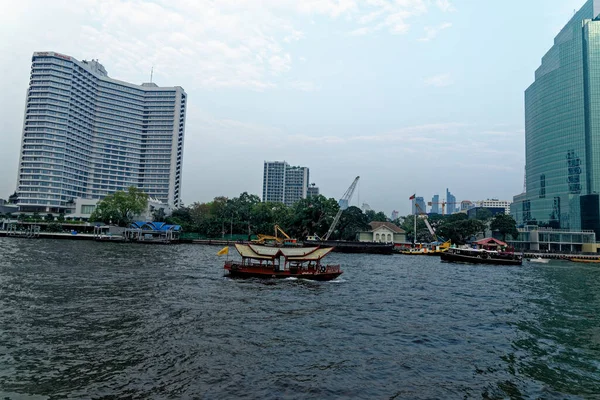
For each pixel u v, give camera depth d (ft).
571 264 310.65
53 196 565.94
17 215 516.73
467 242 437.58
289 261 153.89
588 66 502.79
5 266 153.38
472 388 52.26
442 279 166.20
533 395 50.96
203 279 139.13
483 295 126.11
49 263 168.86
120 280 128.77
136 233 409.49
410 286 141.18
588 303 116.67
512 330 82.48
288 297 110.01
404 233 436.35
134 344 64.59
